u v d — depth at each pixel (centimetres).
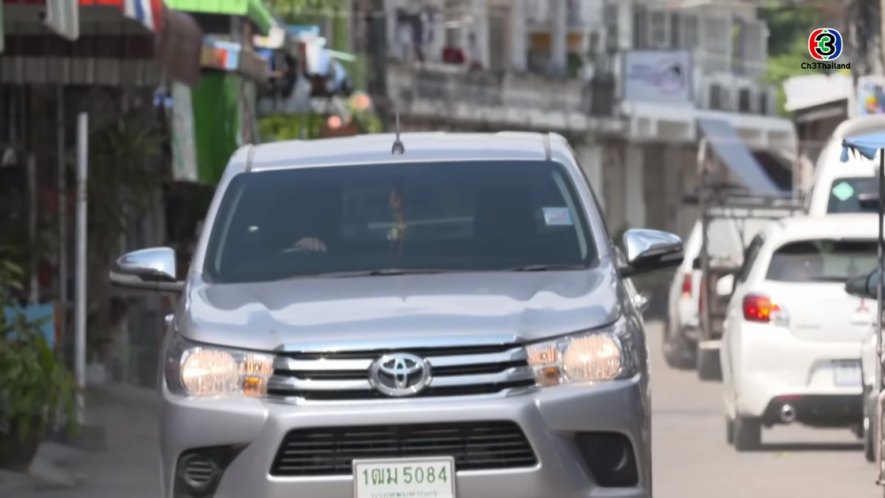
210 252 1823
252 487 1598
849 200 3941
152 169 4403
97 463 3002
